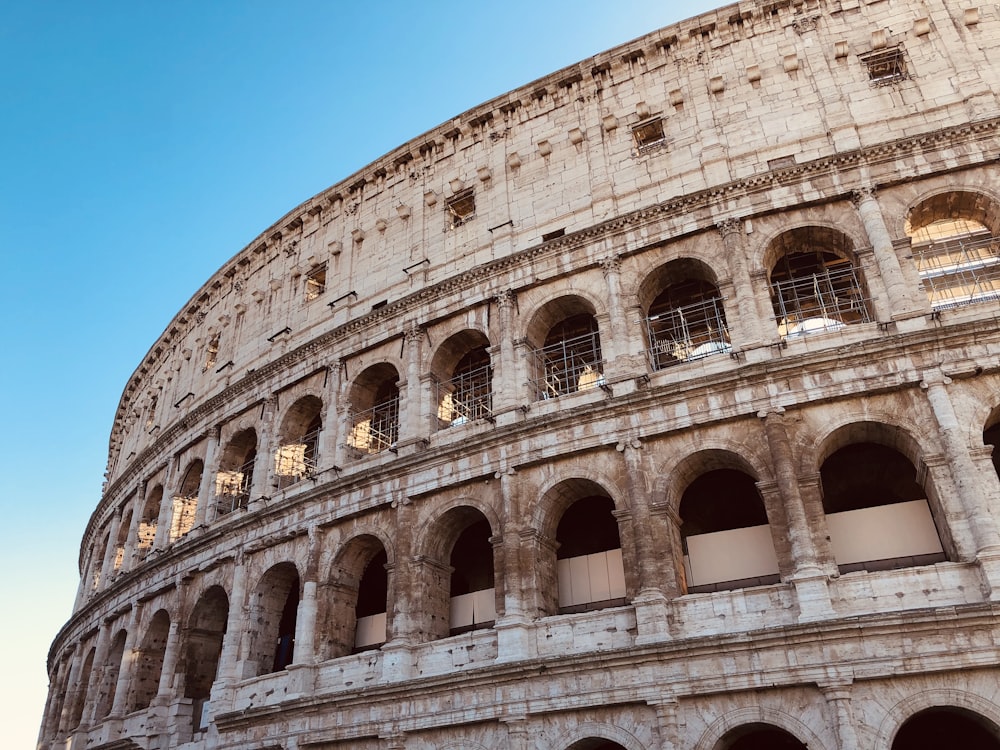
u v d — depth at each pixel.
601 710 33.25
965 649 28.62
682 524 38.09
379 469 43.75
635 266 42.50
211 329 67.31
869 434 35.28
